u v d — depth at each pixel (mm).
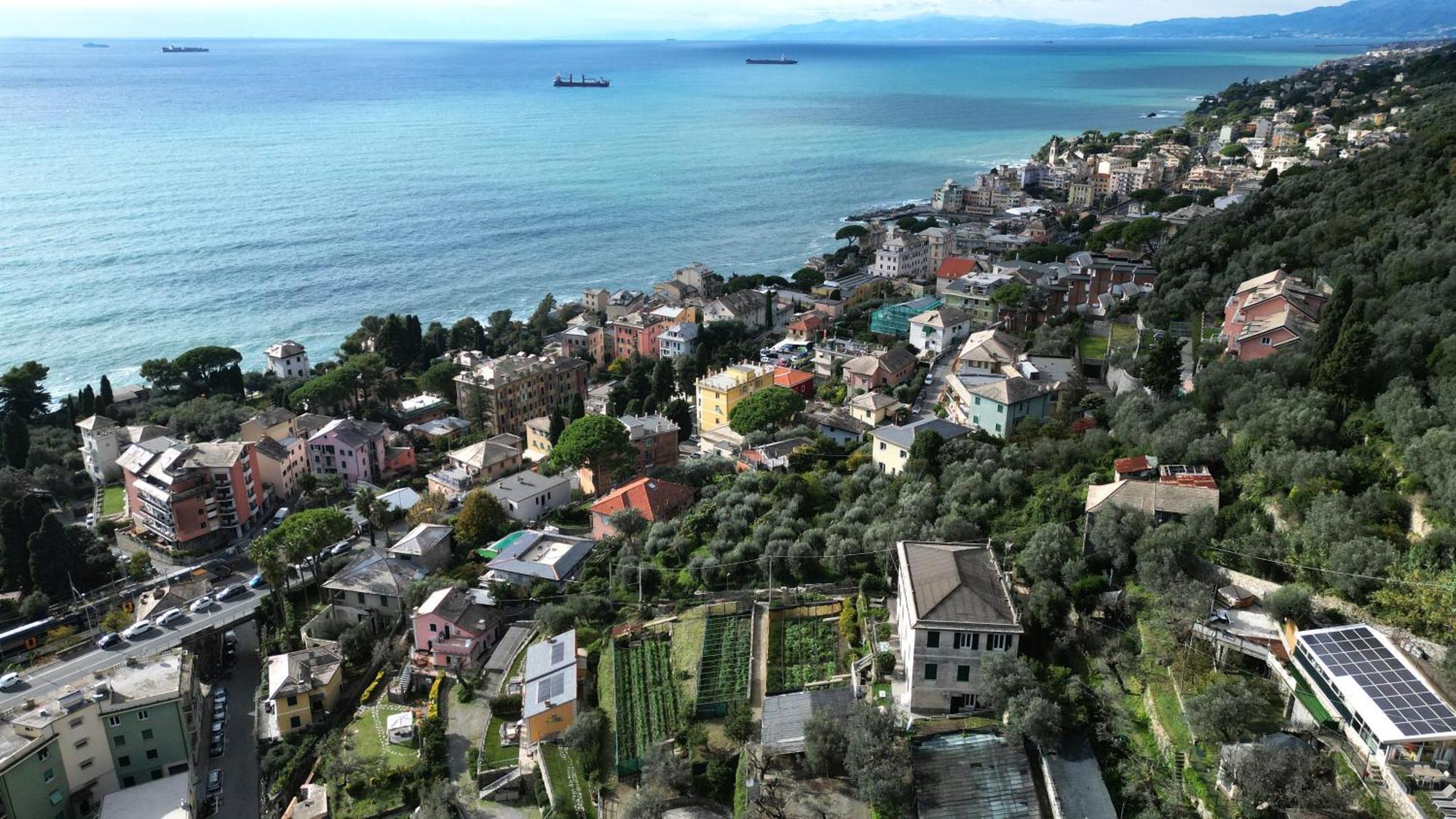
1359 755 49281
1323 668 52625
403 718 83438
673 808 63500
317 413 181625
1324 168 180750
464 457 152125
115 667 90938
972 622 61562
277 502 148750
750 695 72375
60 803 80188
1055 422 112188
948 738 58406
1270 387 90750
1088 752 55719
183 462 133250
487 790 72688
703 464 130625
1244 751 49781
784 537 93500
